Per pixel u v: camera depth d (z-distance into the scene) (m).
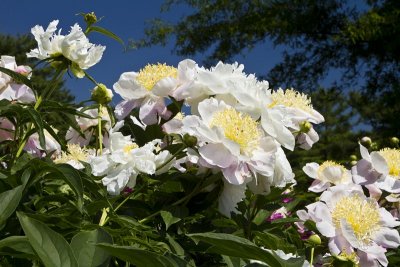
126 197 0.94
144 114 0.96
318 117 1.09
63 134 1.22
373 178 1.10
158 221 0.90
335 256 0.88
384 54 6.70
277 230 1.01
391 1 6.66
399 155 1.16
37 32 0.99
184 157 0.95
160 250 0.77
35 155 1.12
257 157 0.85
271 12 7.13
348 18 6.97
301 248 1.01
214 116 0.87
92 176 0.89
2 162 1.03
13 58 1.07
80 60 0.95
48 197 0.83
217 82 0.91
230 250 0.67
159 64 1.00
